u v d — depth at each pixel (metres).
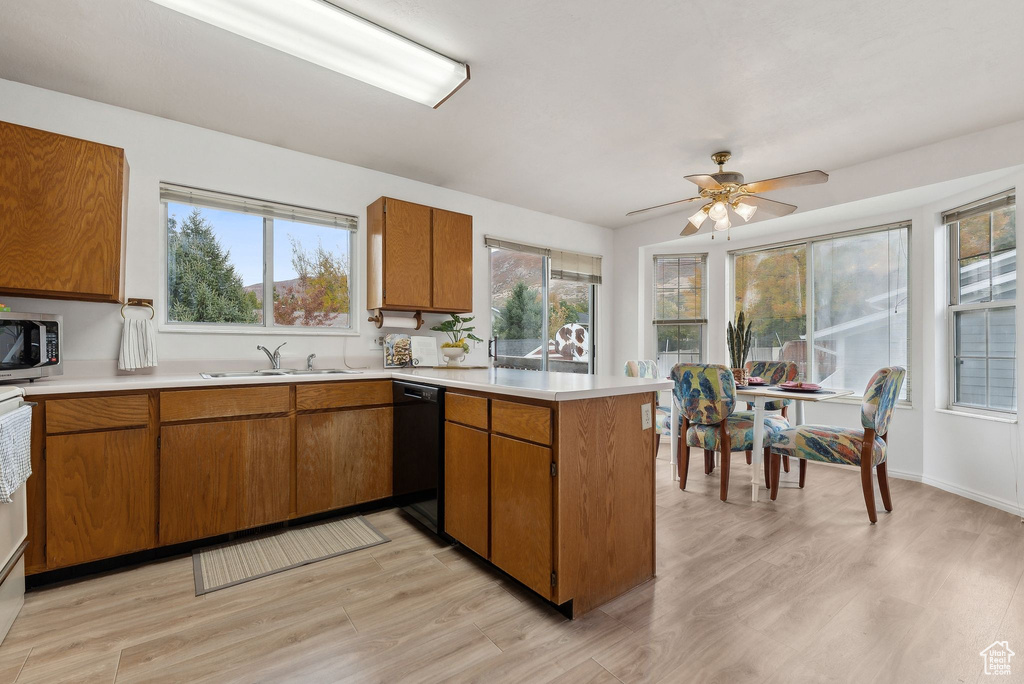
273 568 2.10
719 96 2.51
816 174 2.63
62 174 2.17
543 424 1.71
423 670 1.43
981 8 1.83
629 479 1.93
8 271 2.04
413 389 2.59
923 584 1.95
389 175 3.64
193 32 1.99
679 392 3.21
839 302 4.11
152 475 2.17
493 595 1.87
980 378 3.24
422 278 3.38
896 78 2.33
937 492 3.27
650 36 2.03
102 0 1.79
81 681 1.38
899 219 3.74
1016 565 2.12
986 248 3.21
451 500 2.25
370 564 2.14
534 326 4.71
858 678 1.38
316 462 2.62
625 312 5.27
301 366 3.17
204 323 2.93
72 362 2.43
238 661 1.47
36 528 1.91
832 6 1.83
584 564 1.74
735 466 4.01
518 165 3.48
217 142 2.90
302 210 3.24
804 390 3.16
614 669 1.43
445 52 2.13
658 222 4.95
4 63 2.20
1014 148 2.77
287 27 1.89
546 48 2.11
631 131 2.93
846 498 3.11
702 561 2.17
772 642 1.56
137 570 2.09
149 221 2.68
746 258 4.79
